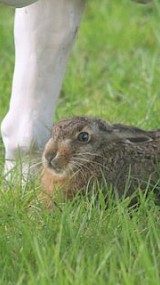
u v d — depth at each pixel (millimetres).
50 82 8164
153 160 7789
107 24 12250
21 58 8148
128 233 6961
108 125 7746
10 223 7363
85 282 6352
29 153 8133
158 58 11070
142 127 8984
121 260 6633
